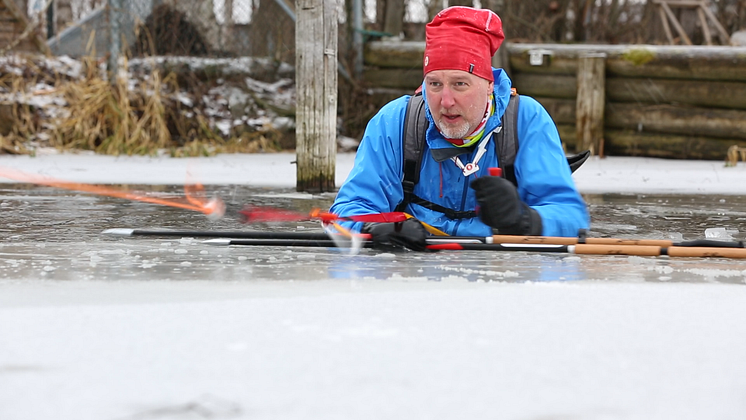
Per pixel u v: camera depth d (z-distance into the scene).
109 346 2.85
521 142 5.74
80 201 8.95
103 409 2.23
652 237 6.56
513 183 5.79
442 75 5.45
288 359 2.70
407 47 20.62
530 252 5.43
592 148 18.31
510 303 3.60
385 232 5.37
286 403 2.29
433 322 3.21
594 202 9.37
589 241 5.35
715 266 4.93
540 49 19.17
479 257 5.22
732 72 17.47
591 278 4.43
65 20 25.80
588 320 3.28
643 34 24.47
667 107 18.16
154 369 2.59
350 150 19.75
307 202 8.91
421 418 2.19
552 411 2.25
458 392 2.39
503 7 21.16
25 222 7.05
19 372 2.56
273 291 3.93
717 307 3.55
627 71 18.33
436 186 5.88
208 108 20.53
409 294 3.79
